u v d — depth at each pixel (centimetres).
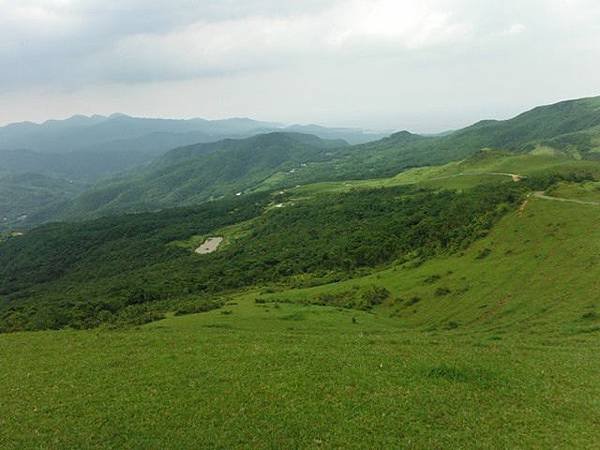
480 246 8769
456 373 3281
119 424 2684
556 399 2873
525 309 5859
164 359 3834
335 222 18550
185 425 2653
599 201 8656
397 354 3847
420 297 7569
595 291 5588
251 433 2547
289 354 3869
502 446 2378
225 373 3438
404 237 12338
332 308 7631
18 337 5016
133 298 11356
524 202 9575
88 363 3825
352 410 2781
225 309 8012
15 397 3131
